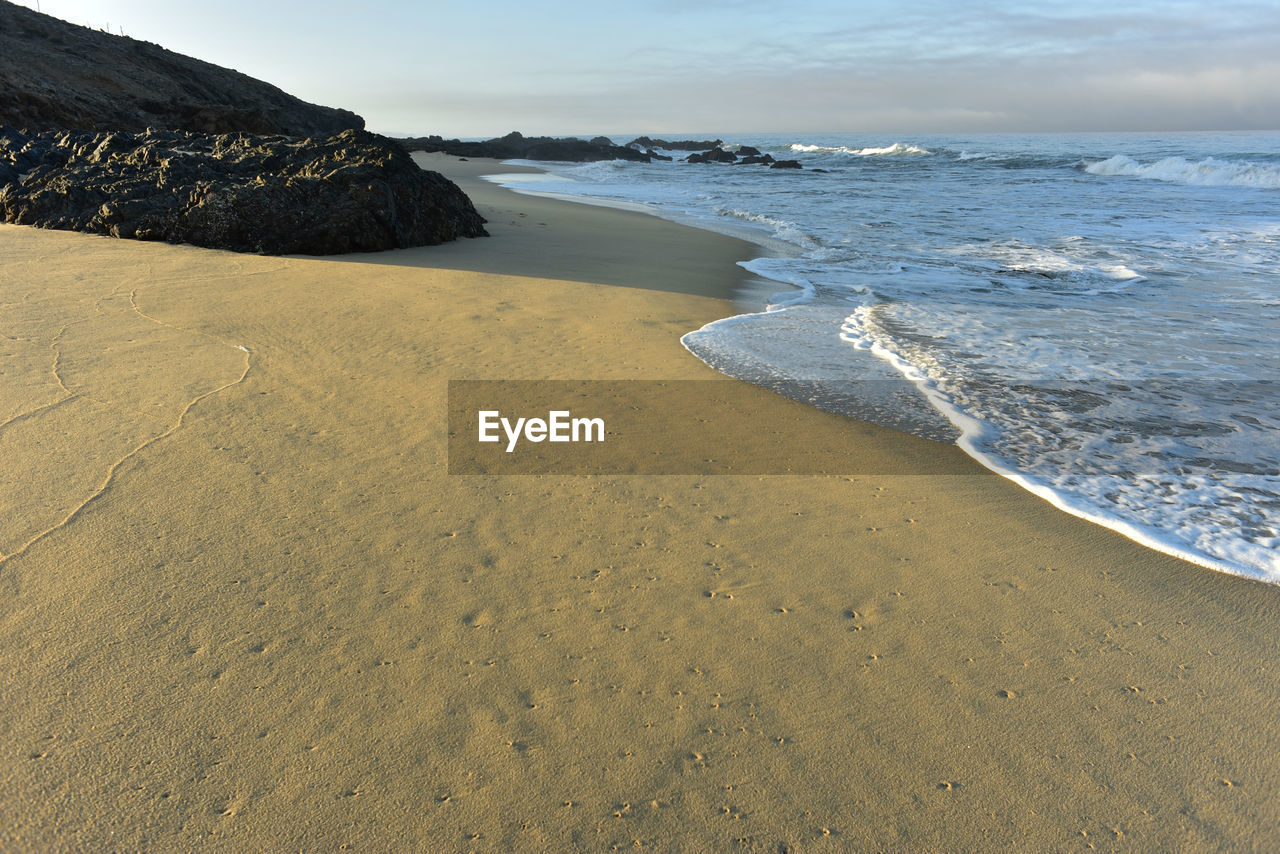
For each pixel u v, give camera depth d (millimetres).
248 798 1962
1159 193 22906
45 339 5328
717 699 2383
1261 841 1943
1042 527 3539
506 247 10781
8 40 28703
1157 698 2445
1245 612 2928
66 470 3570
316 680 2377
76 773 2014
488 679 2420
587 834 1908
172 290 6891
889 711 2357
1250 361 6137
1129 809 2031
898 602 2920
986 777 2119
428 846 1856
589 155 57594
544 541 3232
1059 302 8281
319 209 9469
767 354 6090
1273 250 11836
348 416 4355
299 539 3135
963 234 13750
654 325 6707
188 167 10312
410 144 58656
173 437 3961
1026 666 2580
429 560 3043
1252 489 4008
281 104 41312
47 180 10688
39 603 2668
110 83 29562
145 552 2984
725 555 3199
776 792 2051
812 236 13305
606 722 2271
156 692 2301
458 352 5594
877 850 1896
